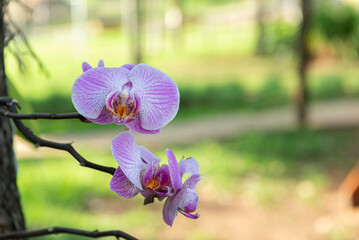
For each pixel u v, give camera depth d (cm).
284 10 2789
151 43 2633
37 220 570
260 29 2503
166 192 92
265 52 2386
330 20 1527
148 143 1023
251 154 889
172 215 91
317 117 1205
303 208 650
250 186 736
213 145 973
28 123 157
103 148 972
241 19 3569
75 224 565
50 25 3941
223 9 3969
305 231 586
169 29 3072
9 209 178
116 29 4078
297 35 1130
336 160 856
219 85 1719
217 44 3009
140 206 658
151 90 92
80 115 96
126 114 91
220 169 800
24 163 827
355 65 1969
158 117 93
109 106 90
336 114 1238
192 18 3766
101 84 91
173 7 3111
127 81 92
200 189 729
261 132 1067
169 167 90
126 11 2661
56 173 759
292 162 846
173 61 2520
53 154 904
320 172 793
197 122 1239
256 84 1738
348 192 521
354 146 933
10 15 175
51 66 2384
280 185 736
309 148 904
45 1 3878
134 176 92
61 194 664
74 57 2750
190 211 90
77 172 769
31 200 631
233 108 1423
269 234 585
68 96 1524
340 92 1562
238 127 1157
